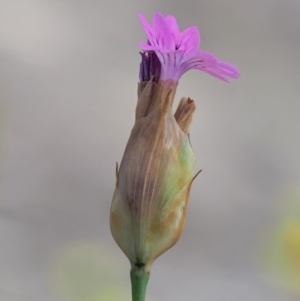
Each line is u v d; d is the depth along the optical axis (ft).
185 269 0.57
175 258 0.57
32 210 0.54
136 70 0.60
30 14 0.56
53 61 0.57
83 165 0.56
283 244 0.60
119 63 0.59
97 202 0.57
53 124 0.56
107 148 0.58
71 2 0.58
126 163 0.37
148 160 0.37
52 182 0.55
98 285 0.54
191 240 0.58
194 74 0.60
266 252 0.59
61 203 0.55
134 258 0.37
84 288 0.54
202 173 0.59
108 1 0.59
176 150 0.37
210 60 0.37
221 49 0.61
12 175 0.54
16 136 0.54
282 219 0.61
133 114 0.59
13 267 0.52
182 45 0.37
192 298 0.56
